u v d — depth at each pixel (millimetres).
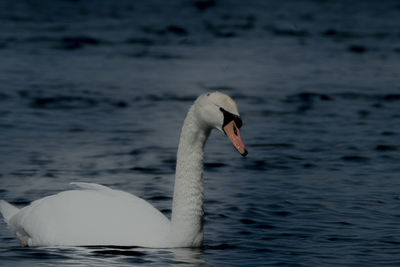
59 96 22750
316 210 11898
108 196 9961
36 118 19688
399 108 21844
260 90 24516
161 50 32594
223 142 17641
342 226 10992
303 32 38281
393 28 39656
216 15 43719
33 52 30922
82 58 30125
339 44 34906
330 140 17672
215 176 14234
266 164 15281
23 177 13797
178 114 20672
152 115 20500
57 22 39125
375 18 43406
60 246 9594
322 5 49000
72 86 24500
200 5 47812
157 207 12016
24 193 12719
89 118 19922
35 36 34688
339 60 30844
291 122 19828
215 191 13023
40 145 16609
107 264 8797
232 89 24641
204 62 29922
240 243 10047
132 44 33812
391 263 9188
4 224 11227
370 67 29266
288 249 9789
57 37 34656
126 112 20844
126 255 9172
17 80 25188
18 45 32375
